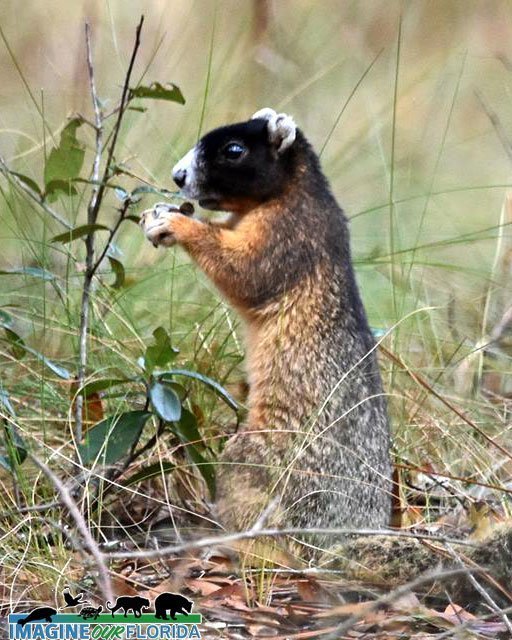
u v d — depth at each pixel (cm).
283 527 1025
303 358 1095
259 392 1109
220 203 1166
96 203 1102
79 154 1108
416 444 1208
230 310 1299
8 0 2059
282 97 1884
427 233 1705
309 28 2131
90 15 1867
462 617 896
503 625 888
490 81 2233
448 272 1608
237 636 869
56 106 1817
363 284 1492
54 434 1167
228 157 1147
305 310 1109
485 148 2083
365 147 1897
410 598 910
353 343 1097
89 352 1228
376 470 1064
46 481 1081
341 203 1788
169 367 1203
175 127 1694
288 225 1130
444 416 1245
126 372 1205
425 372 1318
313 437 1045
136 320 1337
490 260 1658
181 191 1173
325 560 1009
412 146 2011
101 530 1040
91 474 1016
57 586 910
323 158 1848
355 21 2239
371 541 966
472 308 1483
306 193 1146
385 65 2188
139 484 1130
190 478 1141
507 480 1179
